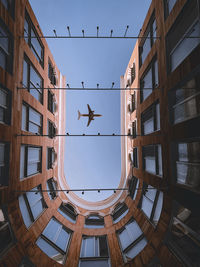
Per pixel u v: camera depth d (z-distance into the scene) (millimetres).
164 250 7508
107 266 10742
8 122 7172
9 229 7215
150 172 10039
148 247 8836
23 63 8656
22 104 8586
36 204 10328
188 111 6418
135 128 13328
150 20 10078
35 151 10305
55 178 14352
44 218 10539
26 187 8680
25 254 7770
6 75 6844
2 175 6918
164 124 7988
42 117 11195
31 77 9734
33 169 10062
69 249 10922
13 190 7375
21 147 8469
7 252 6785
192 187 6152
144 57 11414
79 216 14594
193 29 6133
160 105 8430
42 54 11641
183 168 6758
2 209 6984
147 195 10664
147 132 10703
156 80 9391
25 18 9086
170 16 7398
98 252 11727
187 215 6414
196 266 5922
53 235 10984
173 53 7582
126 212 13688
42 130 11070
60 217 12789
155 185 8977
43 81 11430
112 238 12320
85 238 12906
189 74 6082
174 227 7305
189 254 6297
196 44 5965
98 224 14961
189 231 6234
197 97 5895
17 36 7766
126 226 12453
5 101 7086
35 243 8828
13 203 7586
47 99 12305
